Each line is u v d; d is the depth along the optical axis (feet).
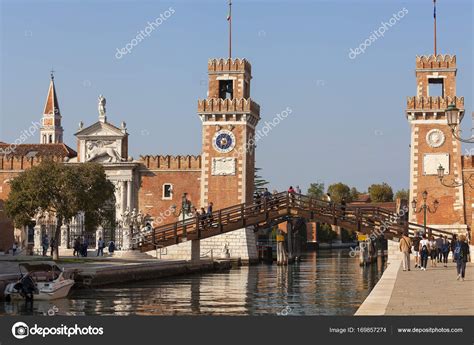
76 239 303.48
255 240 342.44
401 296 116.26
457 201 303.48
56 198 250.37
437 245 212.02
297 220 360.89
